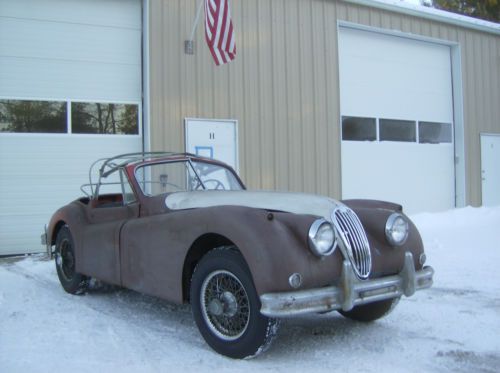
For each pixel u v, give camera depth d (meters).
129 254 4.51
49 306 5.16
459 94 13.49
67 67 9.07
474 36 13.81
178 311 4.98
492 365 3.50
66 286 5.72
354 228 3.80
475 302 5.14
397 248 3.98
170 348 3.87
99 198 5.47
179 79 9.55
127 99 9.43
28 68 8.84
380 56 12.32
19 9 8.80
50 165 8.91
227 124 10.02
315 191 10.98
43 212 8.84
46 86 8.93
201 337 4.14
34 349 3.86
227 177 5.34
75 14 9.13
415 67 12.94
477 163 13.77
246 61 10.25
